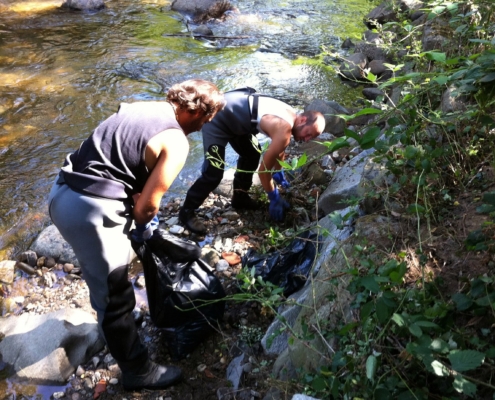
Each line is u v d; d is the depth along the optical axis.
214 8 8.29
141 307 3.29
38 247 3.73
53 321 3.06
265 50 7.22
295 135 3.44
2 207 4.21
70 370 2.91
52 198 2.40
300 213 3.93
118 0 9.12
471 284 1.90
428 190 2.58
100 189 2.33
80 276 3.57
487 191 2.59
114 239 2.40
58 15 8.29
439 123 2.48
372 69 6.32
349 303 2.27
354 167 3.77
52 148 4.97
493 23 3.02
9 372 2.89
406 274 2.20
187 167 4.74
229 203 4.20
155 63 6.75
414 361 1.80
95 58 6.83
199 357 2.95
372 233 2.53
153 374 2.78
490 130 2.62
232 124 3.48
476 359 1.51
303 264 3.18
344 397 1.88
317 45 7.39
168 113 2.46
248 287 2.45
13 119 5.40
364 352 1.91
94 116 5.53
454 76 2.07
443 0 2.83
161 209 4.20
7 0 8.75
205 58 6.96
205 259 3.59
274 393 2.43
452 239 2.34
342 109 5.29
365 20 8.14
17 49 6.99
